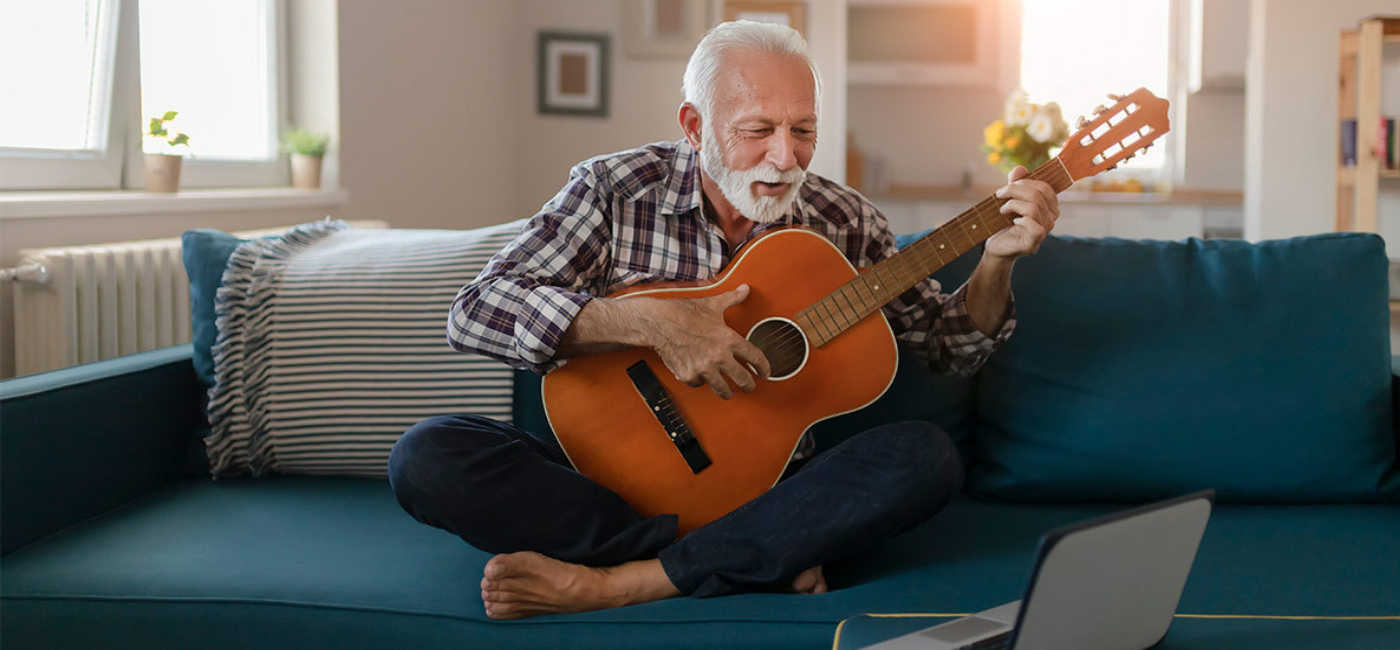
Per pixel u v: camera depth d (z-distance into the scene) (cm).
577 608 133
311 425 179
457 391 178
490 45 506
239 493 175
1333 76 459
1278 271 169
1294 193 465
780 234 157
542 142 548
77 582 138
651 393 150
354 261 187
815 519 137
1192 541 107
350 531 157
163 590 136
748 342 146
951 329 163
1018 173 156
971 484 175
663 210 160
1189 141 634
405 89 415
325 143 351
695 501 148
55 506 156
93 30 262
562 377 152
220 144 328
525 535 139
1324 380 163
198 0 314
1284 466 161
